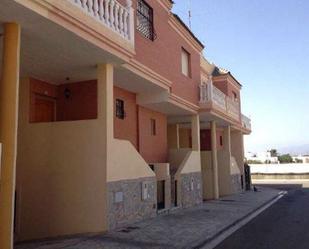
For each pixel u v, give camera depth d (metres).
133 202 11.30
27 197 10.38
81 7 8.29
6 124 7.23
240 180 27.14
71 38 8.43
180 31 16.56
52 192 10.20
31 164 10.48
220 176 24.34
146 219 12.12
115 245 8.65
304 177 47.41
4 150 7.16
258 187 32.69
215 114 19.48
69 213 9.99
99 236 9.51
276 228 12.10
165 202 14.28
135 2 12.38
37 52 9.33
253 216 14.89
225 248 9.12
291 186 34.34
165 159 17.62
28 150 10.55
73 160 10.13
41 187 10.30
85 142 10.10
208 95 18.47
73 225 9.91
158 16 14.21
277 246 9.37
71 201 10.02
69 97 12.48
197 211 15.22
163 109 16.52
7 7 6.82
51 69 10.84
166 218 12.83
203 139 26.88
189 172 16.89
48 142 10.41
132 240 9.19
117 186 10.38
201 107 18.50
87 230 9.79
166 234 10.06
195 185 17.56
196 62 18.81
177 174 15.71
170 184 15.03
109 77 10.33
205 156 21.81
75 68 10.80
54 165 10.28
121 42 9.87
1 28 7.68
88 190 9.93
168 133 21.77
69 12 7.82
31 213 10.28
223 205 17.72
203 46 19.41
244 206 17.42
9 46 7.44
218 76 26.61
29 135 10.63
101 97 10.19
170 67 15.12
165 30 14.85
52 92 12.43
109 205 9.92
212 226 11.62
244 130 29.56
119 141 10.62
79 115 12.26
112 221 10.06
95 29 8.73
